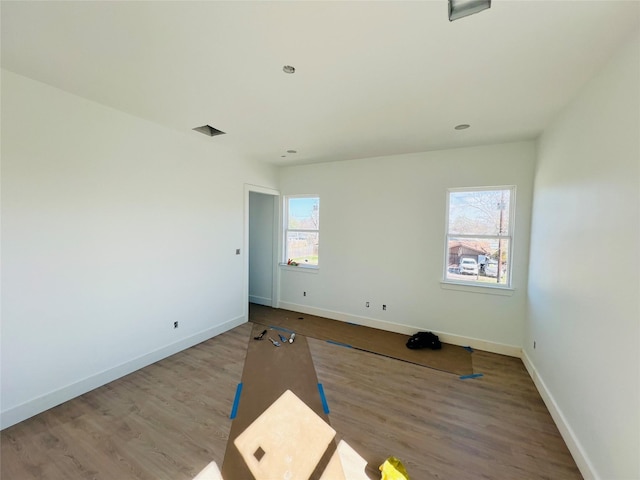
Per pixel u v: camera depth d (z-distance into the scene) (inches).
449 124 112.3
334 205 182.7
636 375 52.9
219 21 57.9
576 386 76.9
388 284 167.3
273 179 194.7
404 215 161.0
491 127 114.4
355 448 78.0
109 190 106.2
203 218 145.0
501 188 139.2
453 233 152.2
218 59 71.9
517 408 96.3
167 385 107.4
